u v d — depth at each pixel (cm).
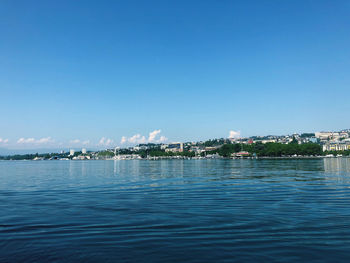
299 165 12925
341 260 1416
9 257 1499
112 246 1638
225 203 2962
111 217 2348
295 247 1587
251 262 1399
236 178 6106
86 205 2939
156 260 1434
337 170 8850
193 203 2984
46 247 1633
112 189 4403
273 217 2283
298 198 3262
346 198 3244
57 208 2788
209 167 12225
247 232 1869
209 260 1428
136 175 7831
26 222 2216
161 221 2186
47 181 6109
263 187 4378
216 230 1922
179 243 1672
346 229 1922
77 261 1438
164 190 4175
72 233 1898
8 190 4438
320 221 2141
